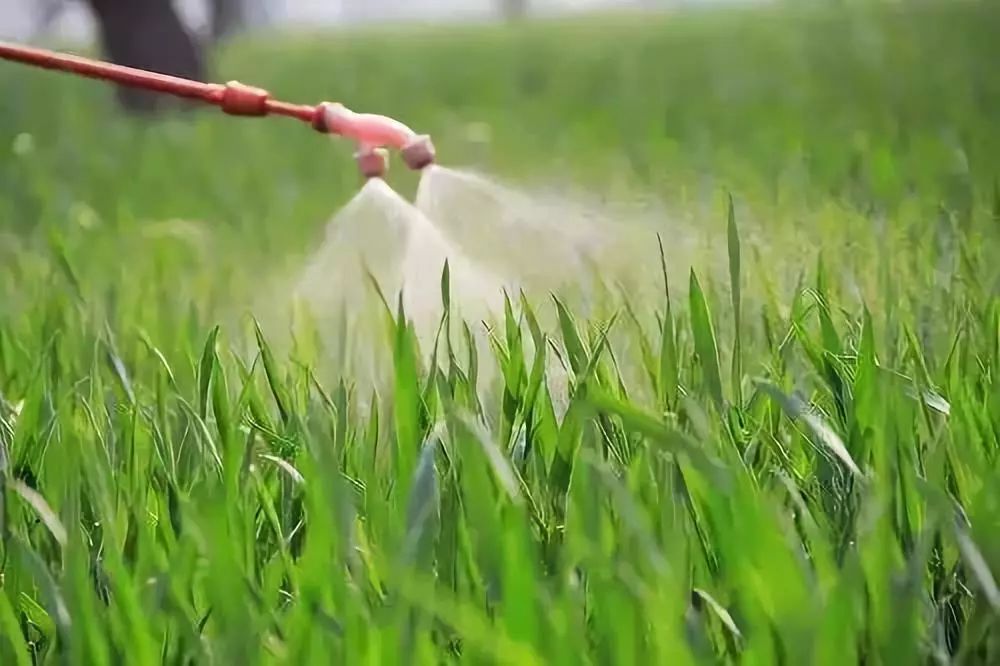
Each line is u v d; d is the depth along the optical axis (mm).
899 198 6160
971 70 12750
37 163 11500
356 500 2436
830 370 2764
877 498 1942
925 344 3432
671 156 9039
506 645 1639
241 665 1819
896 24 17922
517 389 2717
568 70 17875
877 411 2398
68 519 2254
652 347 3631
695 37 21156
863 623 1842
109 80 3365
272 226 7906
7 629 1989
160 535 2338
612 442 2584
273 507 2393
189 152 11984
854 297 3982
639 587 1765
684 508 2107
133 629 1883
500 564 1889
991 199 5492
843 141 8820
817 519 2287
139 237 7574
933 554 2252
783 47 17266
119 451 2822
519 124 12484
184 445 2744
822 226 4984
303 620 1866
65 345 3902
